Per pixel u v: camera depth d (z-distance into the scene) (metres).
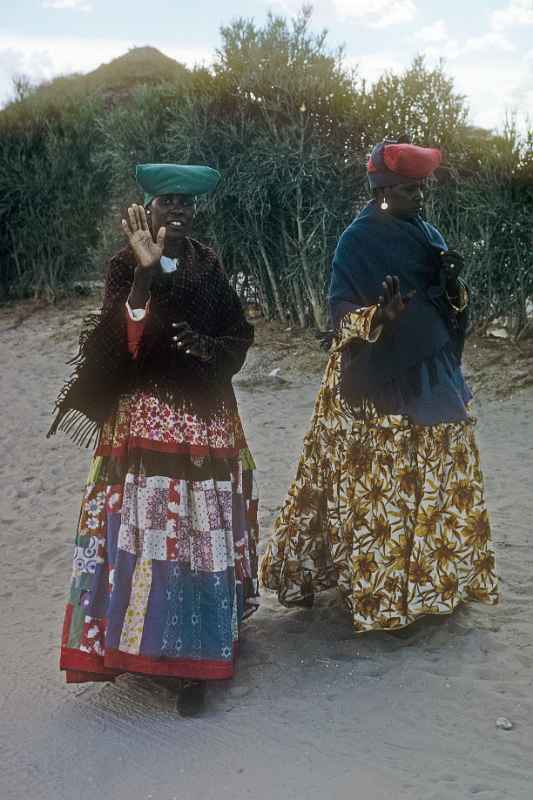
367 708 3.58
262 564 4.41
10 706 3.75
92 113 13.90
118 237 13.23
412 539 4.03
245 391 9.24
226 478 3.77
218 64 10.96
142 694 3.82
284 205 10.52
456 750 3.27
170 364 3.69
